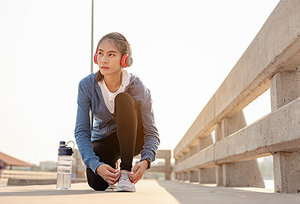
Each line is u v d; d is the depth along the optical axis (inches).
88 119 76.1
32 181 219.3
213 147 132.3
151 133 74.4
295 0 56.2
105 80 73.1
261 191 75.6
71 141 85.0
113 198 44.1
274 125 65.1
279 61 64.7
